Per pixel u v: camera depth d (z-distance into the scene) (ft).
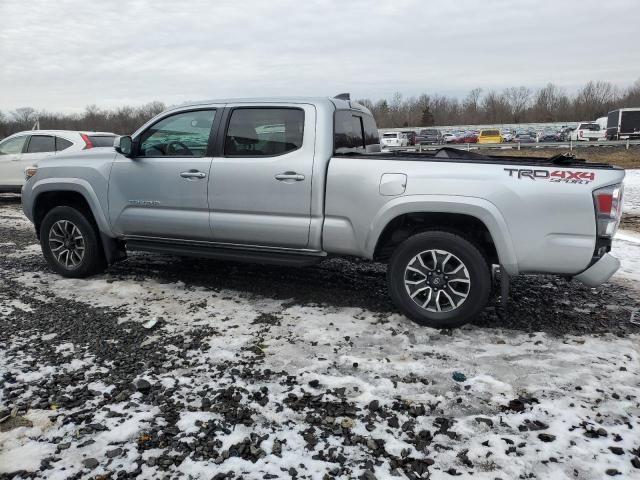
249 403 10.00
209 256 16.26
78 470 8.11
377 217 13.60
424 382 10.82
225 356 12.01
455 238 13.10
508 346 12.59
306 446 8.73
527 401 10.09
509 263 12.69
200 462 8.32
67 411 9.74
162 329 13.62
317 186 14.20
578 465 8.27
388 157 13.85
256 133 15.21
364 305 15.43
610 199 11.99
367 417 9.55
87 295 16.44
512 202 12.46
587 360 11.85
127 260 20.81
